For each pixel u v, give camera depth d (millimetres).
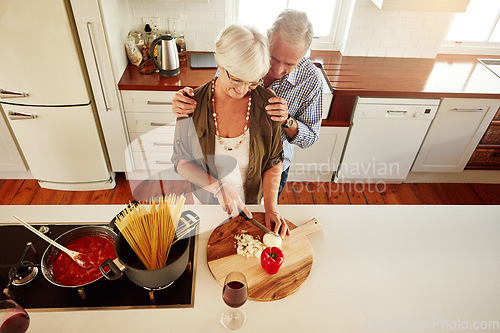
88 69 2215
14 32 1952
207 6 2639
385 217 1381
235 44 968
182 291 1068
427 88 2459
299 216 1349
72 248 1091
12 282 1040
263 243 1188
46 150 2457
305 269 1141
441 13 2691
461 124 2629
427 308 1091
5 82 2133
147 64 2592
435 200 2936
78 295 1034
